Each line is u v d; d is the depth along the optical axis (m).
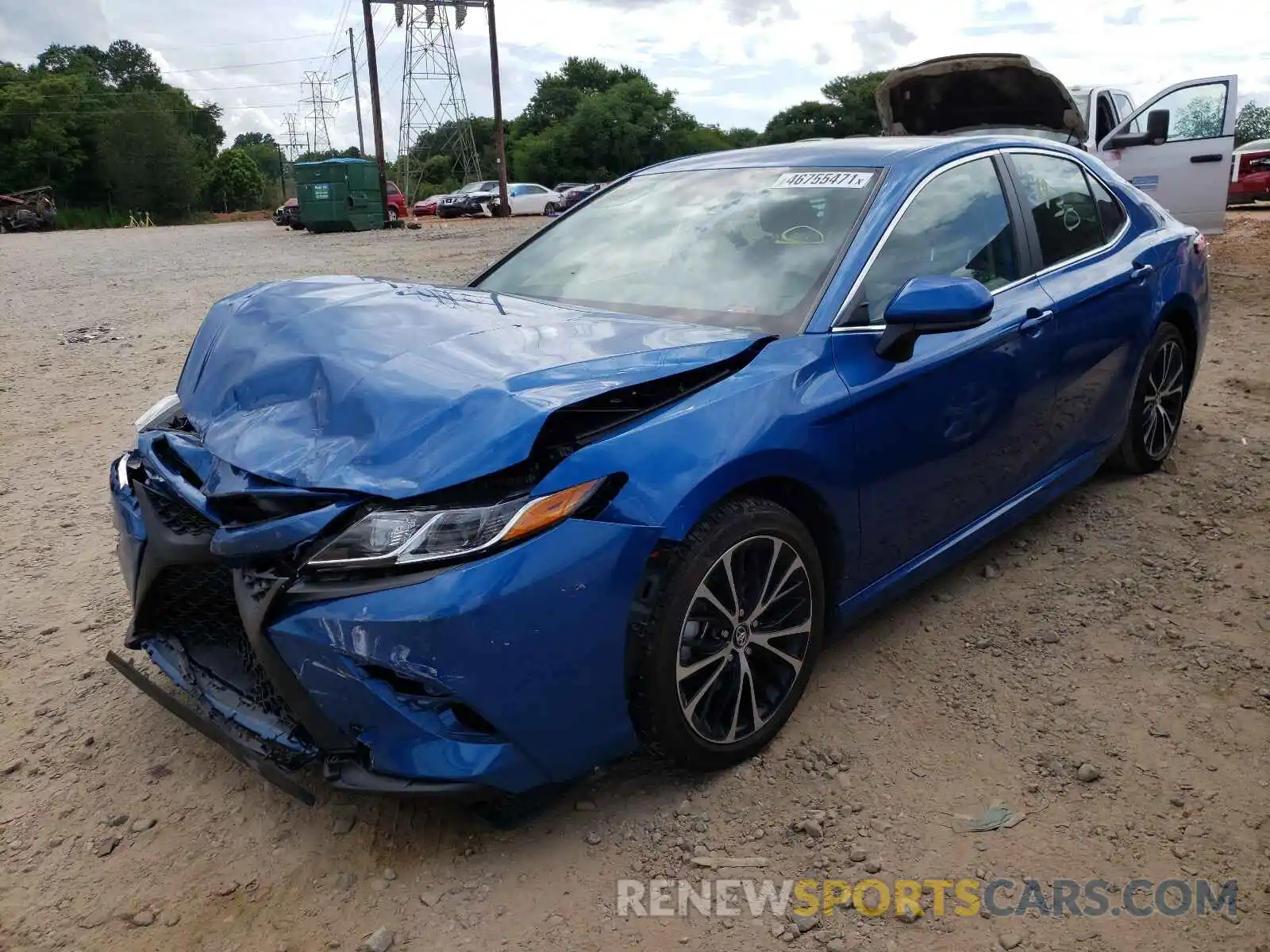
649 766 2.71
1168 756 2.66
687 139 74.69
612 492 2.25
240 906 2.29
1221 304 8.34
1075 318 3.60
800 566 2.67
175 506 2.49
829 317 2.82
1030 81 7.80
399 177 62.34
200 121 102.06
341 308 2.84
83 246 24.67
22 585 3.97
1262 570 3.63
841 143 3.64
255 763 2.37
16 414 6.58
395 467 2.14
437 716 2.18
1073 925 2.14
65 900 2.33
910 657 3.18
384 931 2.17
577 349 2.52
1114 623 3.34
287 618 2.14
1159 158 10.10
